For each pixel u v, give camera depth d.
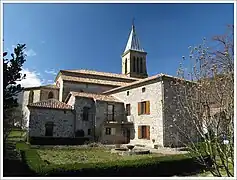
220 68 6.56
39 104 23.80
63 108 24.56
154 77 22.27
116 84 35.12
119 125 25.94
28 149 12.21
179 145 20.72
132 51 48.78
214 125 6.23
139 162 9.50
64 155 15.50
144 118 23.19
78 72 34.62
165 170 9.98
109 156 15.30
